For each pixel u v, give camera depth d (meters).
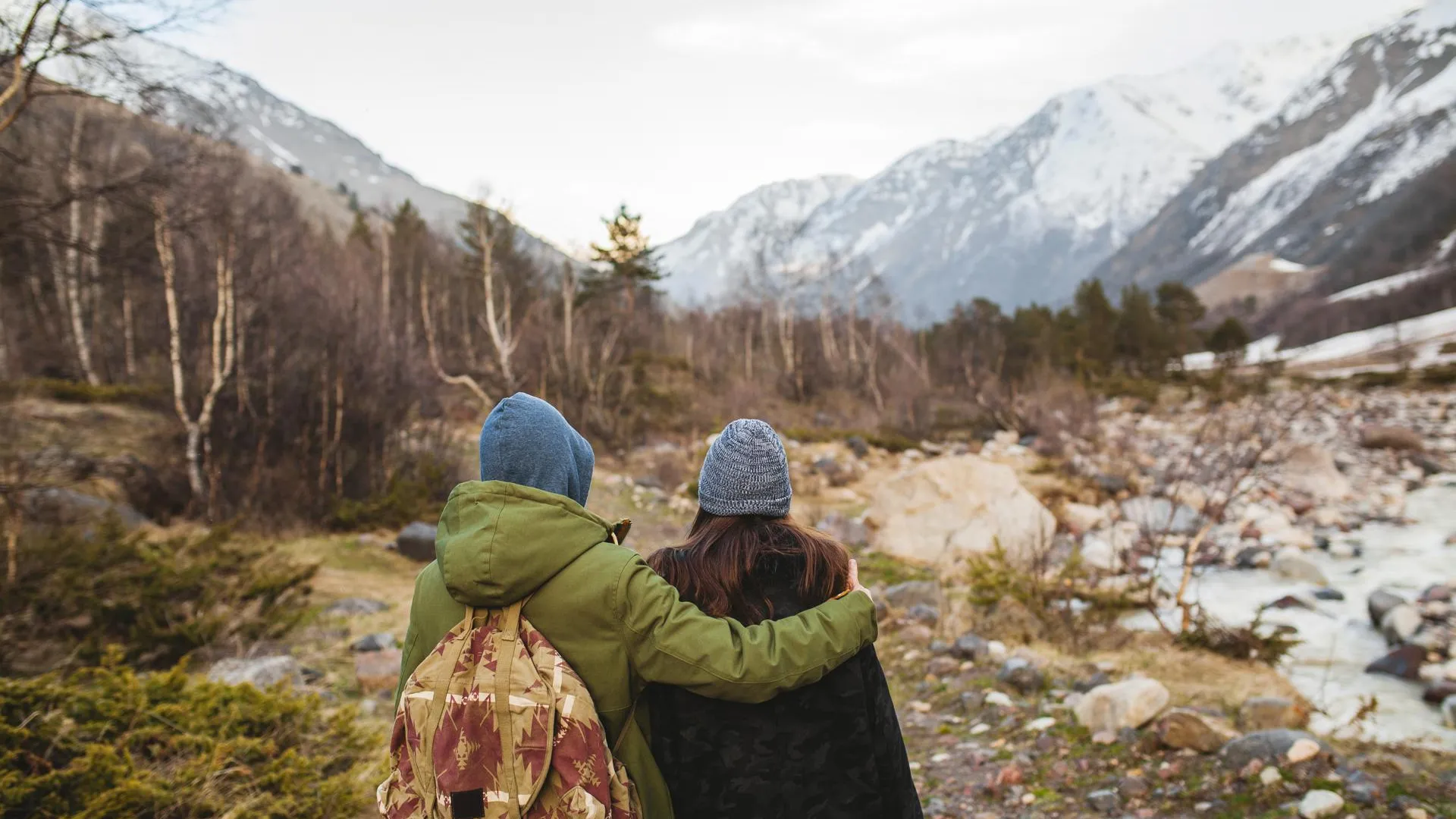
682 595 1.79
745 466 1.84
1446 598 9.03
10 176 8.12
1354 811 3.72
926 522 13.76
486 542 1.59
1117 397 36.22
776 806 1.69
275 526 14.11
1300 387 33.44
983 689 6.47
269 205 19.75
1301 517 14.41
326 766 4.51
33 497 8.62
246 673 6.34
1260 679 6.38
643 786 1.69
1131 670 6.69
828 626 1.67
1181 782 4.35
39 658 6.18
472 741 1.52
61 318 24.80
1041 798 4.47
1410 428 23.38
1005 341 40.19
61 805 3.29
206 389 16.06
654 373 35.16
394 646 8.22
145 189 9.20
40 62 6.23
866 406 34.50
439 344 34.22
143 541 8.34
